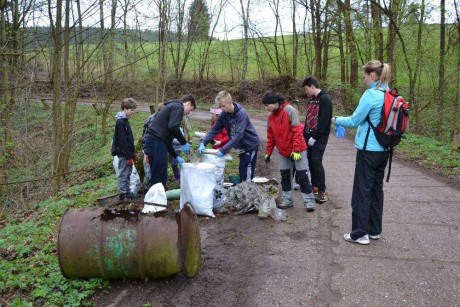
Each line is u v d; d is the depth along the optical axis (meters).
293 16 26.36
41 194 9.80
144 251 3.62
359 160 4.49
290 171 5.89
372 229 4.72
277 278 3.91
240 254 4.45
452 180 7.71
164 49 13.30
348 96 19.80
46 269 4.18
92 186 8.88
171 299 3.59
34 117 14.49
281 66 29.00
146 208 4.75
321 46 23.22
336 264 4.15
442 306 3.36
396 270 3.98
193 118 20.59
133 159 7.00
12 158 11.56
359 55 17.61
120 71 16.94
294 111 5.49
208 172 5.55
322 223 5.34
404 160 9.99
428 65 15.95
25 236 5.54
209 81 31.39
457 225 5.17
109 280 3.88
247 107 27.02
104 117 16.77
